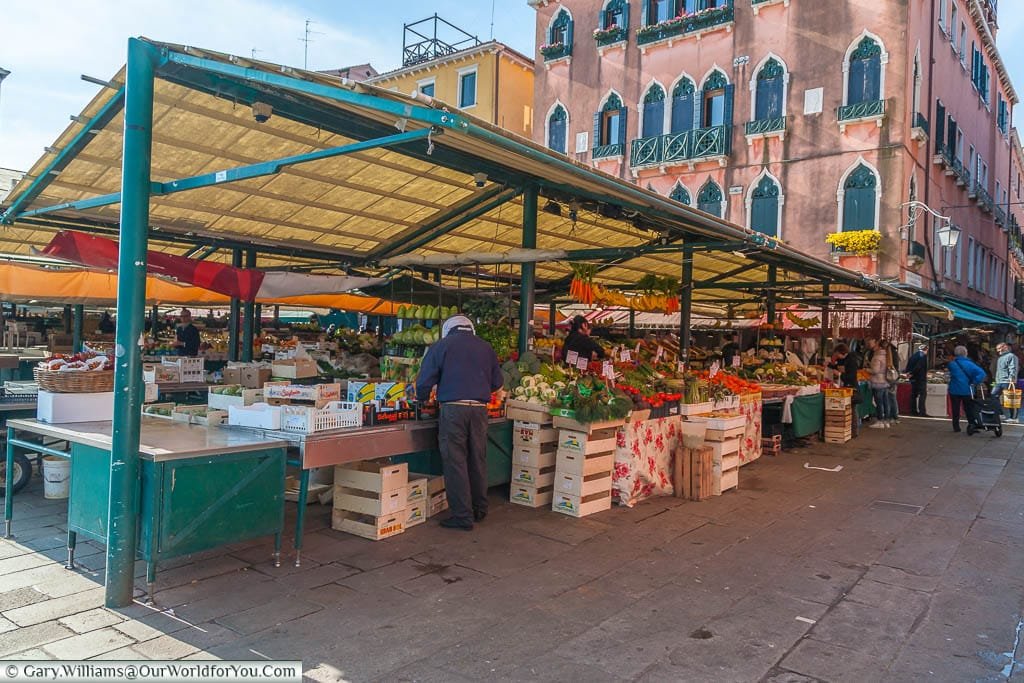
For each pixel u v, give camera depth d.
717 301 18.55
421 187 7.96
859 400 13.50
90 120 5.94
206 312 21.33
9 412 6.98
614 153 25.05
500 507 7.21
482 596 4.80
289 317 24.80
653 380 8.73
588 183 5.85
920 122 20.75
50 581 4.84
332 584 4.93
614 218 8.33
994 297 33.25
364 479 6.05
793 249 9.20
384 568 5.29
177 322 18.42
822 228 20.94
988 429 13.68
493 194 8.42
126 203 4.43
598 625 4.39
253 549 5.61
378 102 4.35
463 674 3.71
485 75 28.39
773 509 7.51
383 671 3.71
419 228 9.38
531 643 4.10
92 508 4.83
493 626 4.32
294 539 5.88
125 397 4.38
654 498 7.83
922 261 21.03
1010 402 16.52
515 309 10.49
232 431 5.48
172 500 4.48
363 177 7.48
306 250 9.79
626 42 24.92
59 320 17.42
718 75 22.89
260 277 8.30
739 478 9.17
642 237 10.34
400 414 6.25
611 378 7.76
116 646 3.90
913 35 20.30
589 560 5.64
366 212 8.59
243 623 4.25
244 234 8.94
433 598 4.74
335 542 5.86
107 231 8.52
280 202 7.95
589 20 25.84
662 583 5.18
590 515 6.99
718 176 22.84
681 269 13.51
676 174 23.75
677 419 8.31
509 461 7.43
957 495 8.37
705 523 6.86
